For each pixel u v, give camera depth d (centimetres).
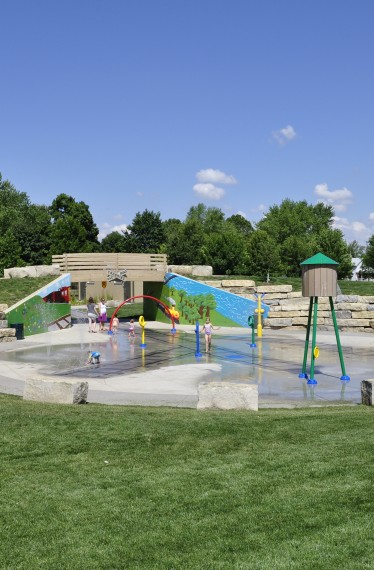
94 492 718
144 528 615
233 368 2106
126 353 2544
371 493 689
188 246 8062
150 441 931
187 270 4488
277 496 689
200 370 2056
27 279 4131
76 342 2981
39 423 1045
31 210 9206
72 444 916
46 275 4194
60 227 8375
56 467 812
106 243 9956
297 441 927
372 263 7844
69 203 9456
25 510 668
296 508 652
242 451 874
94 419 1082
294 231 9988
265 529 603
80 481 756
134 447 900
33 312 3378
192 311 3969
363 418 1114
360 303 3603
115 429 1004
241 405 1268
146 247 9350
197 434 972
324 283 1850
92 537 597
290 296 3822
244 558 543
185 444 914
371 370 2059
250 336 3284
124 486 736
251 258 6900
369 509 642
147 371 2039
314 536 581
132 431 990
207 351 2578
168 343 2923
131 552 563
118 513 655
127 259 3994
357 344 2853
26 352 2597
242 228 13638
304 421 1079
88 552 565
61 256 4003
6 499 701
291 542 571
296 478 748
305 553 547
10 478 771
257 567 525
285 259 7431
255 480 745
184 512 653
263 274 6844
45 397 1357
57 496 707
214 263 7062
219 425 1034
